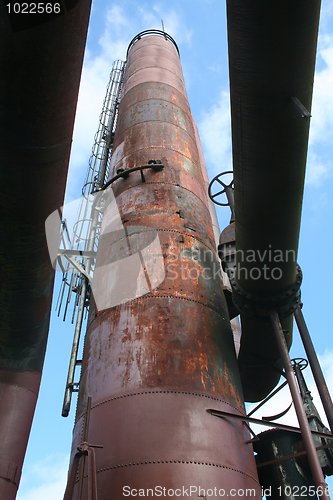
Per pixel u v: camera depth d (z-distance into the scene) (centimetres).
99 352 1066
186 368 990
